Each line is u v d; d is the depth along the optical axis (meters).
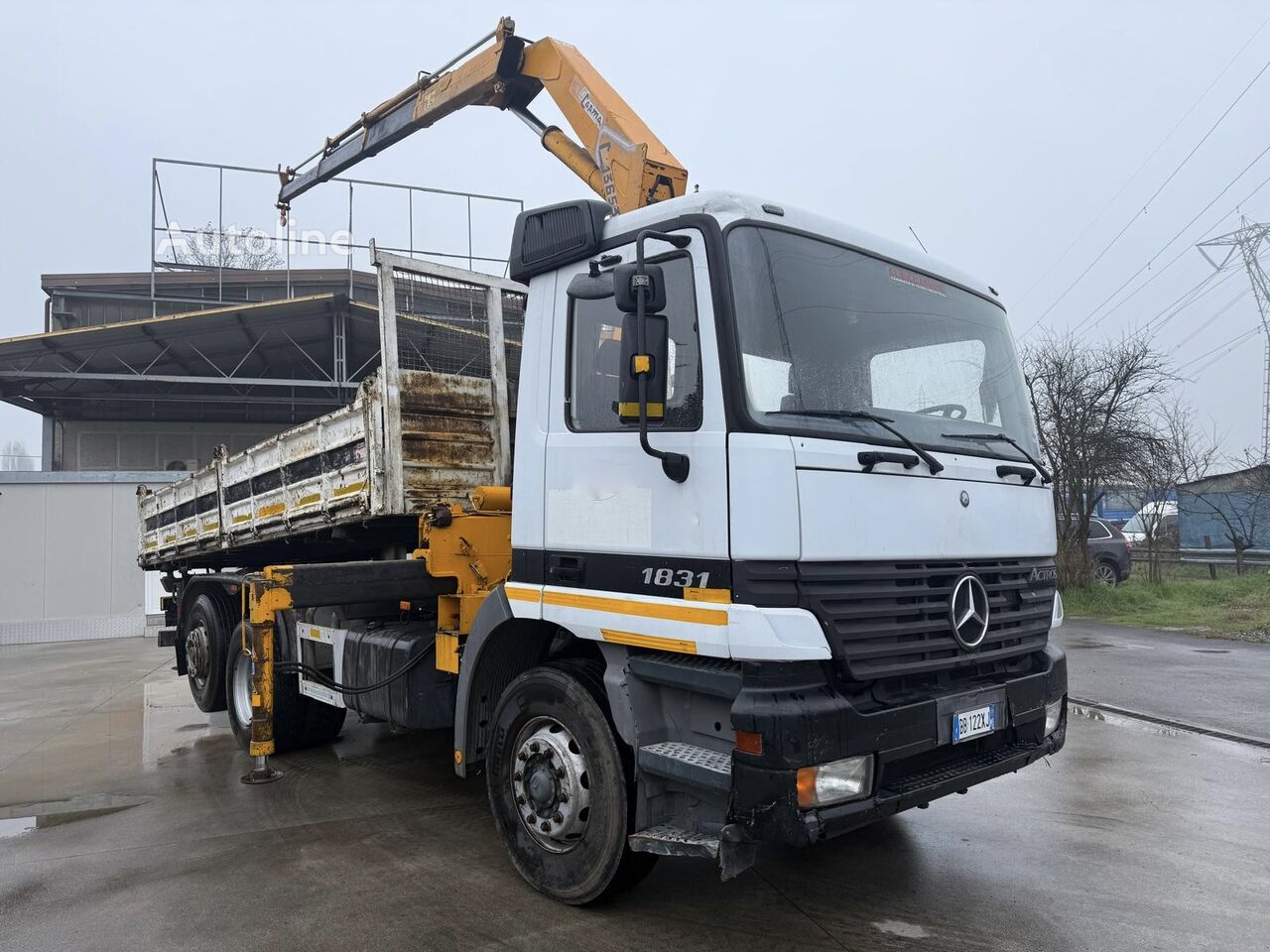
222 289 23.95
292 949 3.60
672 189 5.81
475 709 4.42
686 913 3.84
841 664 3.15
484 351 5.76
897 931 3.64
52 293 23.22
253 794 5.81
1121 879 4.18
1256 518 22.50
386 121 8.39
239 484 7.40
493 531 5.22
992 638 3.72
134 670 12.62
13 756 7.32
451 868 4.43
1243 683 9.00
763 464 3.13
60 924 3.91
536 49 6.77
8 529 17.67
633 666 3.59
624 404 3.32
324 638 6.07
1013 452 4.18
